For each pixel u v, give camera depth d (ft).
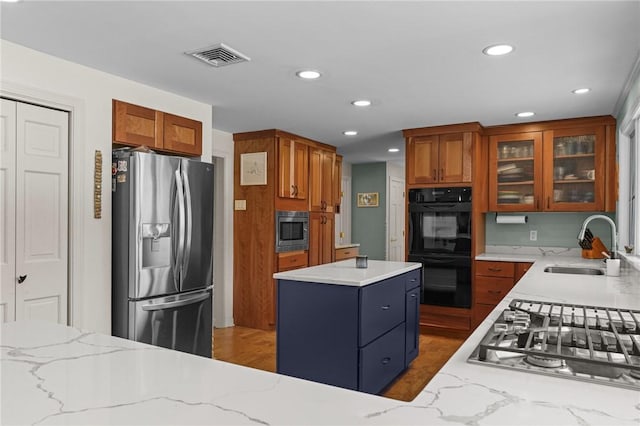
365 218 25.38
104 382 3.21
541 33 7.52
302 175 17.42
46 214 8.86
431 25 7.25
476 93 11.21
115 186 9.93
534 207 14.64
